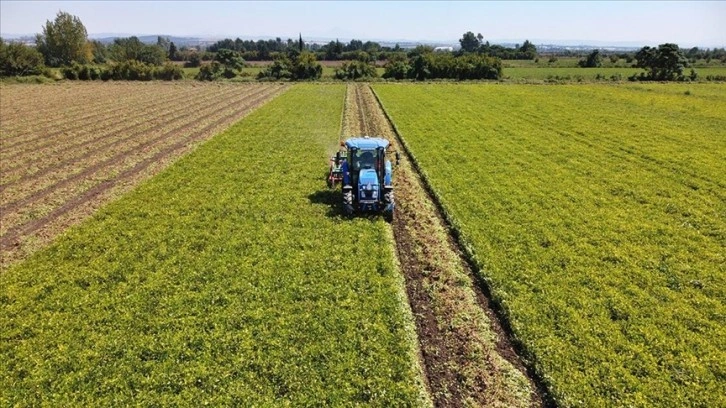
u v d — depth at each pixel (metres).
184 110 53.50
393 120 44.41
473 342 13.02
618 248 17.88
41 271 16.56
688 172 27.05
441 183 25.45
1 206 23.81
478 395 11.21
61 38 127.62
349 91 73.19
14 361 11.95
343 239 18.53
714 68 125.06
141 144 36.44
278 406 10.39
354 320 13.41
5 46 92.19
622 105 53.69
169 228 19.84
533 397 11.21
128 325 13.25
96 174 28.50
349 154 21.08
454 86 78.69
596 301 14.36
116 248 18.03
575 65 137.62
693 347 12.41
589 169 27.89
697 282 15.44
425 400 10.90
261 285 15.20
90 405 10.46
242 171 27.83
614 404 10.57
